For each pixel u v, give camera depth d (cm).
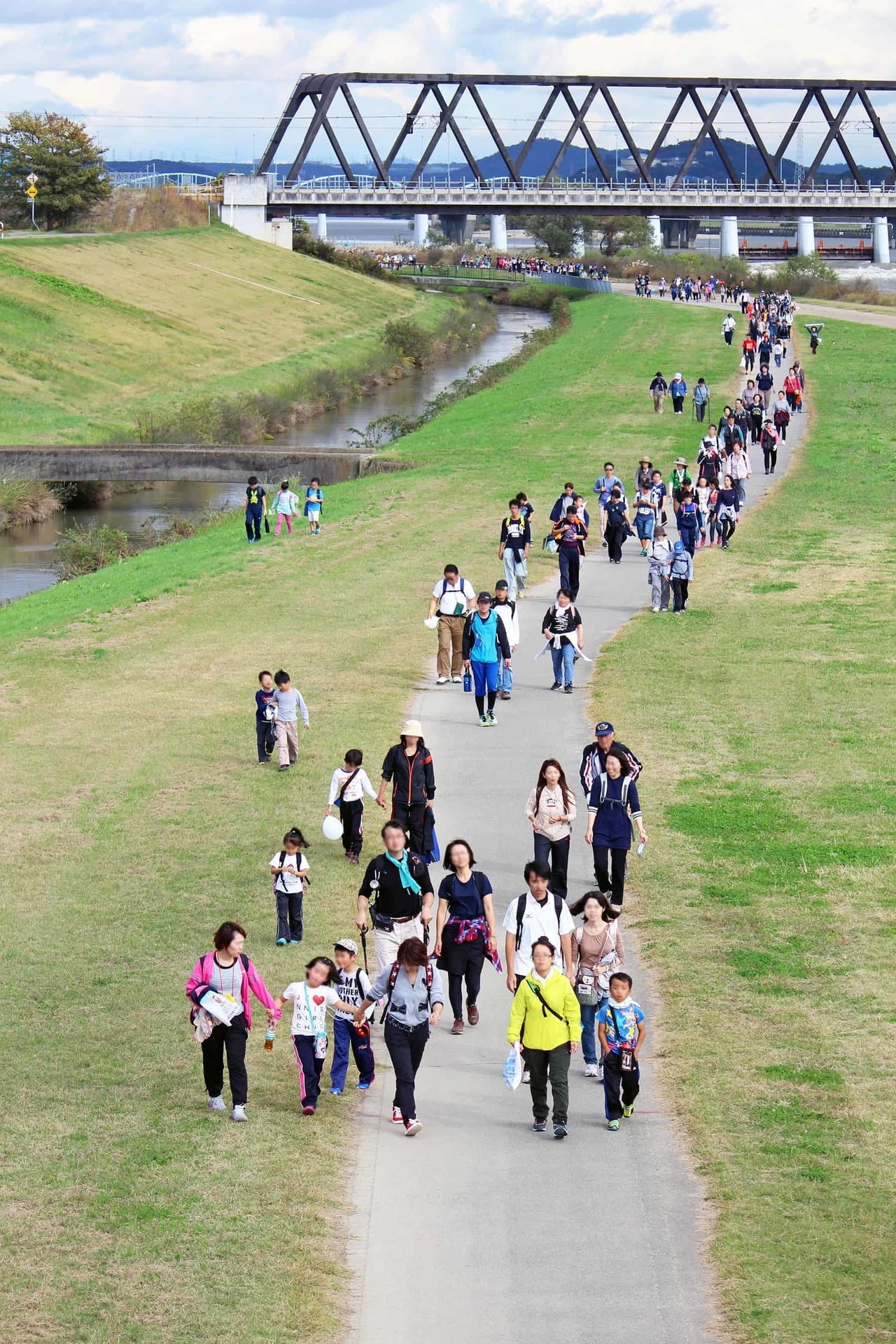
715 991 2103
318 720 3509
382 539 5841
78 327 12656
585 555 5472
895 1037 1942
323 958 1845
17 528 7781
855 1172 1636
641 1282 1470
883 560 5225
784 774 3055
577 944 1948
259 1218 1574
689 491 5044
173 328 13625
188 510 8300
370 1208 1614
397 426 10575
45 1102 1845
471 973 2025
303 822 2872
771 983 2120
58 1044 2014
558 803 2377
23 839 2820
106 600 5106
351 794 2627
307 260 19400
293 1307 1421
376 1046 2042
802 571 5081
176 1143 1738
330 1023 2031
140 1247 1516
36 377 11025
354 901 2483
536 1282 1474
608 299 17200
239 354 13512
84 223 19400
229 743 3384
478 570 5209
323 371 12812
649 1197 1623
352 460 8238
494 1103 1856
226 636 4434
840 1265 1474
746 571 5103
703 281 18750
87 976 2225
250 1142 1744
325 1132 1781
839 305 15525
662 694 3666
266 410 11006
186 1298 1434
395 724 3484
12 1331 1379
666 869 2559
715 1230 1549
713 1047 1942
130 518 8075
